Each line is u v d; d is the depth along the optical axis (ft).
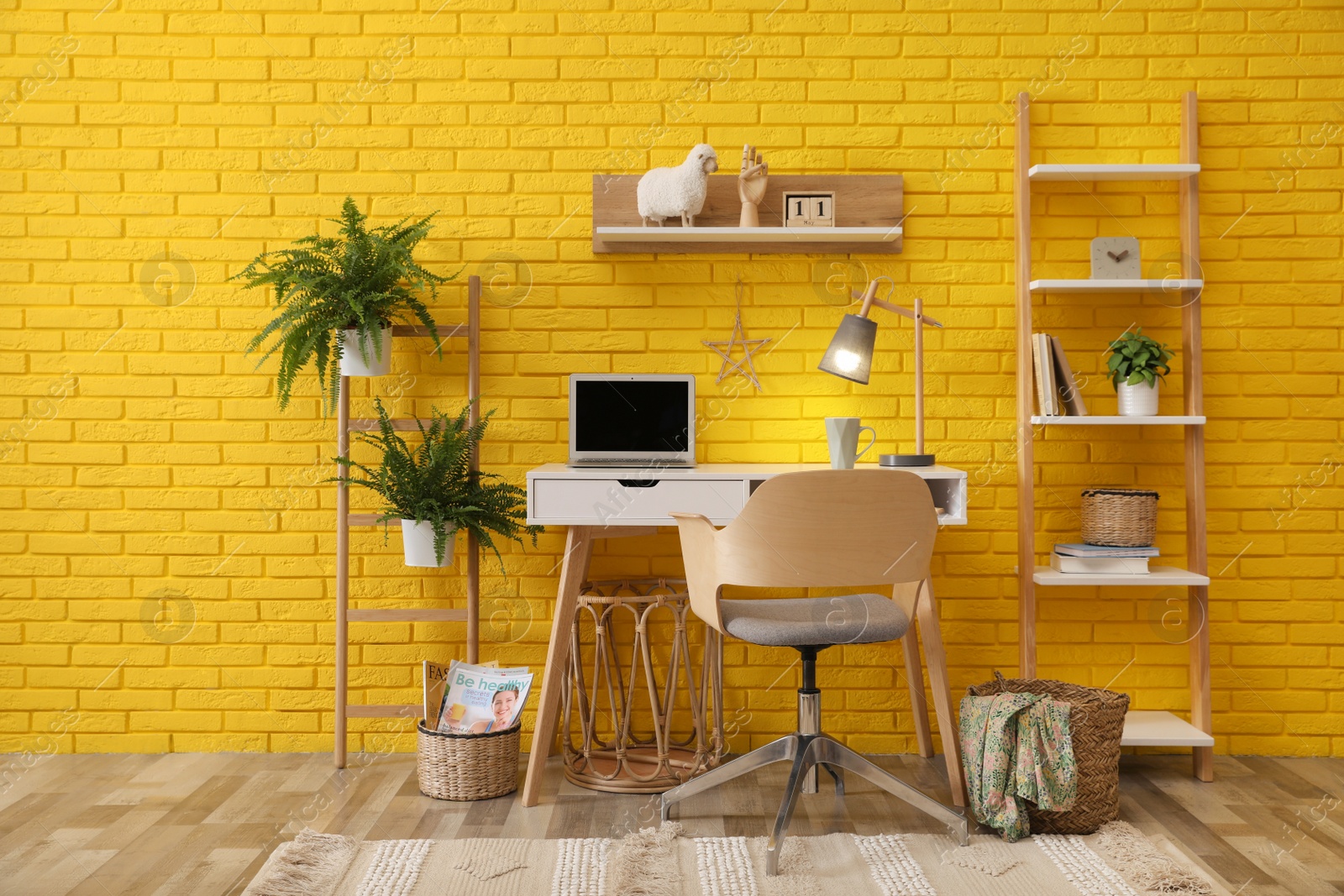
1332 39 9.63
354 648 9.70
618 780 8.50
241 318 9.71
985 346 9.75
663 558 9.73
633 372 9.74
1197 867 6.95
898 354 9.77
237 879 6.76
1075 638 9.71
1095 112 9.72
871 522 7.00
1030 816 7.58
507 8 9.70
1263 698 9.63
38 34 9.62
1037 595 9.73
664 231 9.19
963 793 8.11
